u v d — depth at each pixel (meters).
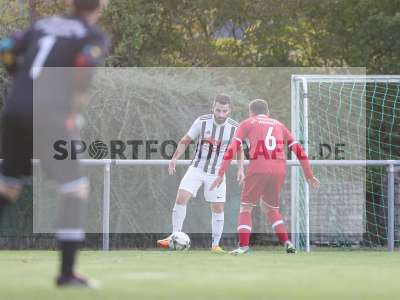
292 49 57.69
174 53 57.38
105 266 23.66
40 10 54.84
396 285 17.52
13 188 17.38
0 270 21.11
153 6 56.12
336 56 57.62
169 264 25.05
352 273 21.30
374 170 47.06
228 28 58.44
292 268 23.47
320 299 14.66
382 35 55.66
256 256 31.50
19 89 16.33
